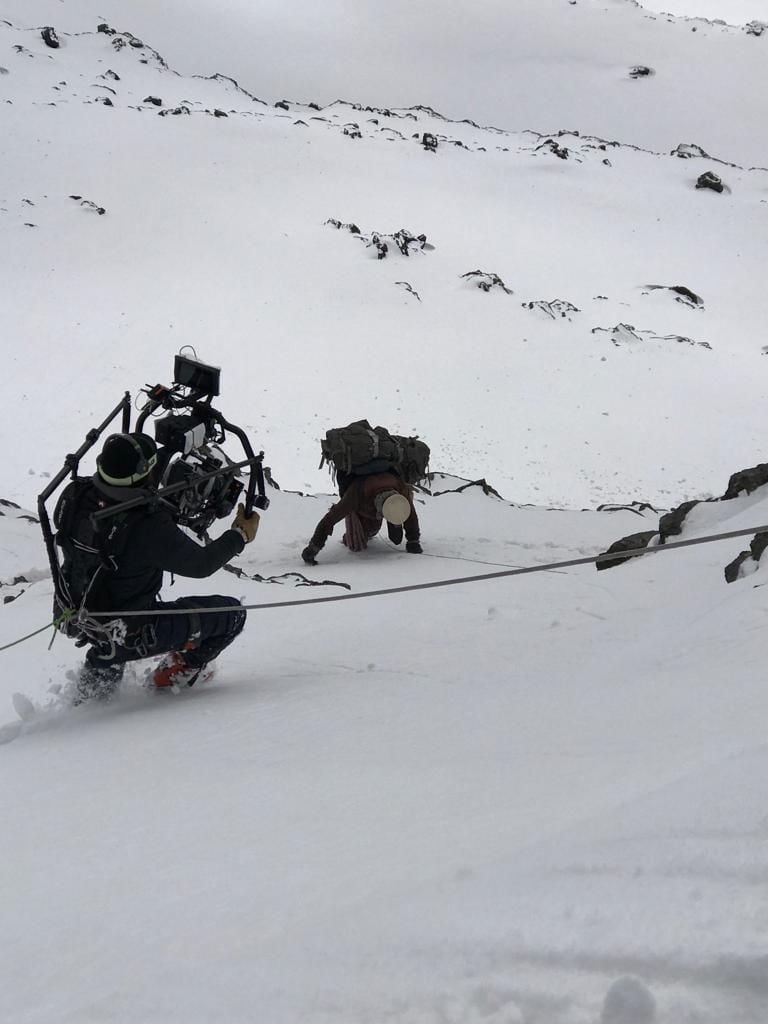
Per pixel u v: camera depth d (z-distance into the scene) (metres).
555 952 1.60
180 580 9.62
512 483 38.12
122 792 3.38
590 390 49.28
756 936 1.48
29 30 130.75
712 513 8.95
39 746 4.44
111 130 94.88
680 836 1.89
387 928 1.82
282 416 44.09
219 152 92.69
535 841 2.07
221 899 2.25
